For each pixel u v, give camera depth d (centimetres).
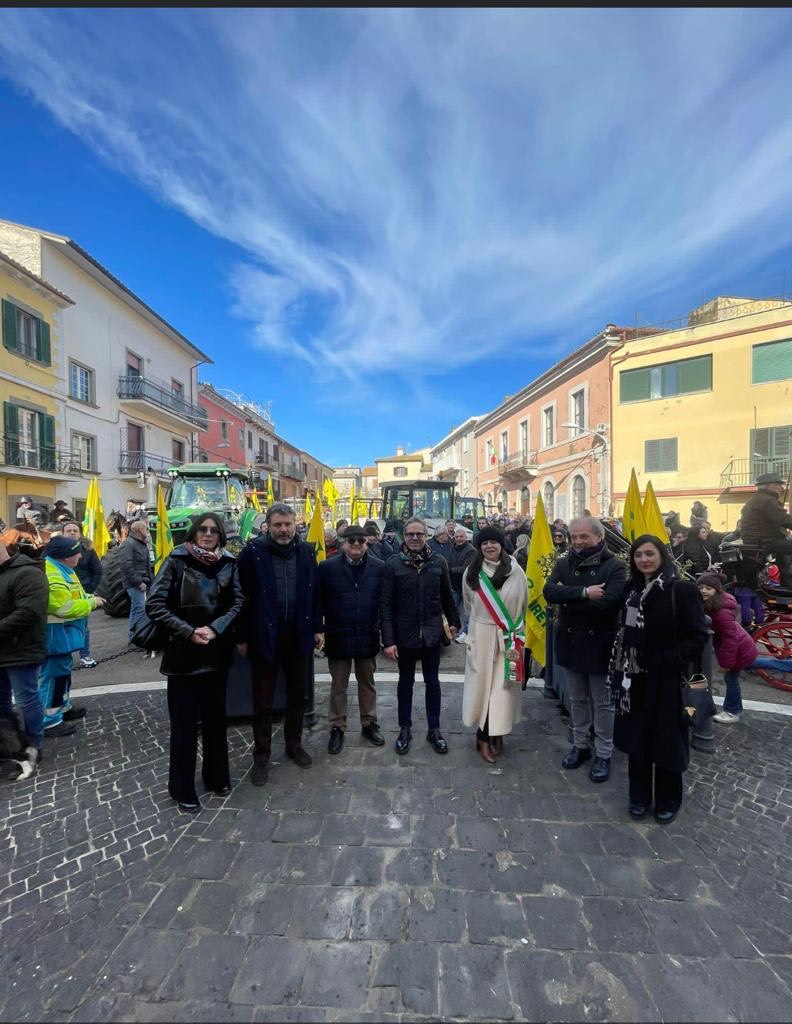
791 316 1761
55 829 283
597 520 338
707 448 1898
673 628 275
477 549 366
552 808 300
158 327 2428
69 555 406
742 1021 174
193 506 962
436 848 263
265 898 229
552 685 475
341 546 380
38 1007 180
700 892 233
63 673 413
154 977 191
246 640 339
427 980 189
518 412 2911
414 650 368
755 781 330
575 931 211
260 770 329
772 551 540
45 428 1703
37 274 1711
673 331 1959
